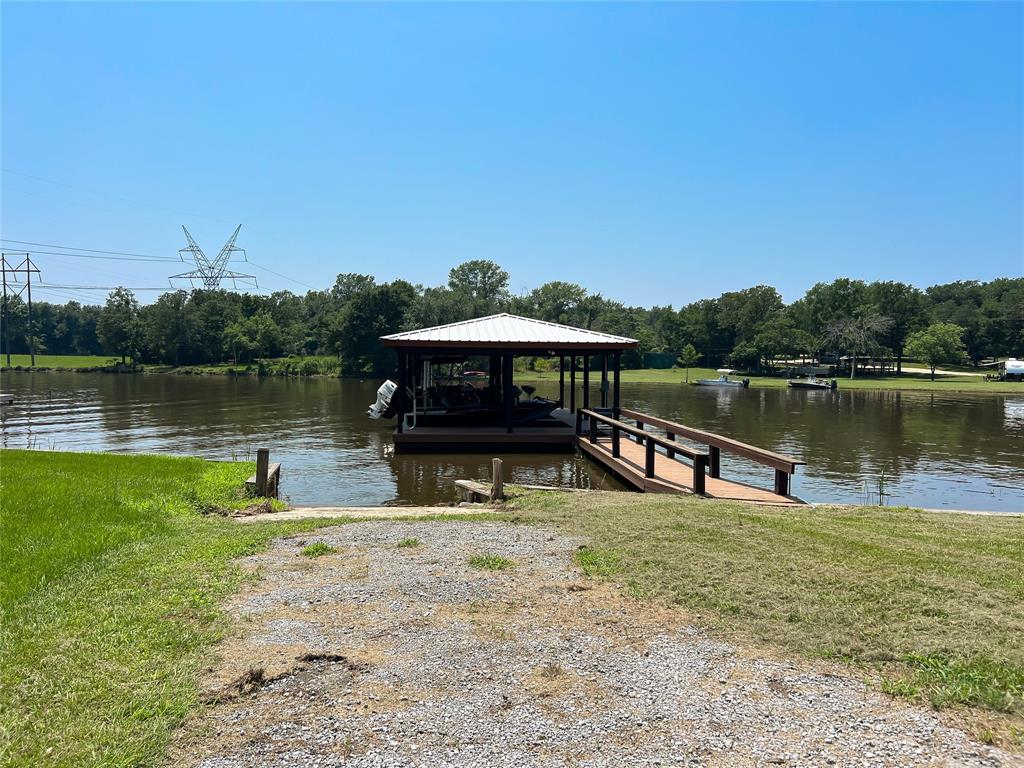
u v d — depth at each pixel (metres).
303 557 6.13
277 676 3.69
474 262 98.19
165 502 8.47
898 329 75.75
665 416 29.92
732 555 5.77
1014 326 80.00
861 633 4.15
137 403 33.28
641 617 4.56
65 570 5.30
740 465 16.69
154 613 4.48
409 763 2.91
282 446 18.73
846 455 18.41
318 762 2.91
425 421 20.06
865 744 3.05
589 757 2.97
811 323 83.81
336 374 64.69
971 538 6.50
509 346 17.03
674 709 3.37
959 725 3.19
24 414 27.86
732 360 81.81
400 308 67.50
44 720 3.14
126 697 3.37
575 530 7.10
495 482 9.60
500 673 3.75
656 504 8.55
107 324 72.69
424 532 7.19
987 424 26.80
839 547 6.00
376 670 3.78
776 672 3.75
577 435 17.41
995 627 4.15
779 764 2.92
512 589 5.16
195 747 3.00
